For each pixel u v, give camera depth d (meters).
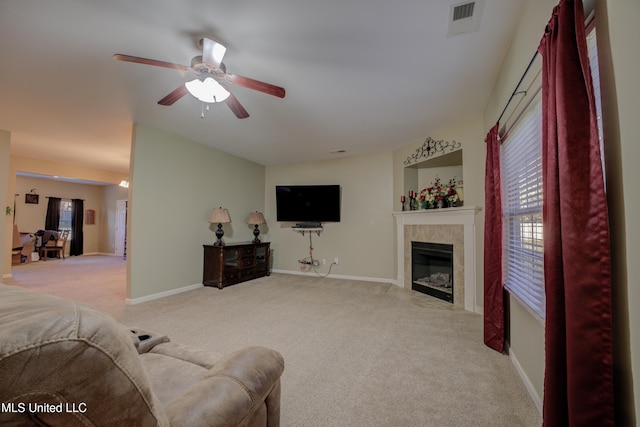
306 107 3.11
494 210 2.37
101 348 0.47
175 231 4.17
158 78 2.48
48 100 2.93
